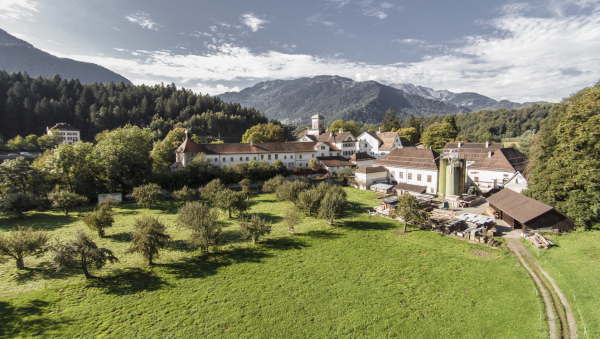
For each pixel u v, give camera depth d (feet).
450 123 451.94
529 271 86.38
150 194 173.06
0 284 81.30
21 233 92.22
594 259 84.02
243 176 246.88
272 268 92.07
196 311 69.31
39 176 176.45
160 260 99.25
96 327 63.41
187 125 574.15
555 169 128.16
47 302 72.54
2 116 487.20
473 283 80.53
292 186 172.04
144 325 64.03
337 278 85.10
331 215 133.28
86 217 121.29
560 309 65.87
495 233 118.73
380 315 67.21
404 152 245.45
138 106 638.94
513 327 61.16
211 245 103.30
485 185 207.72
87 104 607.37
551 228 112.37
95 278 85.40
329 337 60.18
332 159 314.14
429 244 111.96
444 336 59.62
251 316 67.26
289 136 633.61
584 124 119.24
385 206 165.78
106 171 201.98
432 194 206.08
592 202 110.83
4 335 59.93
